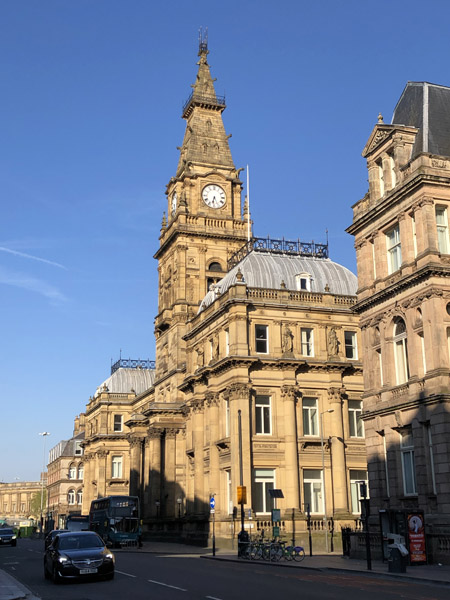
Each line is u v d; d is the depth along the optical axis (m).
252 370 62.50
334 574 32.47
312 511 61.50
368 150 46.66
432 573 30.05
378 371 44.41
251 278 68.19
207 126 93.12
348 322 67.19
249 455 59.66
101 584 27.77
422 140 43.25
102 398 115.19
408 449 40.72
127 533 69.25
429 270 39.16
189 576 31.02
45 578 32.03
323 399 64.50
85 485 118.75
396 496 41.06
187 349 74.69
